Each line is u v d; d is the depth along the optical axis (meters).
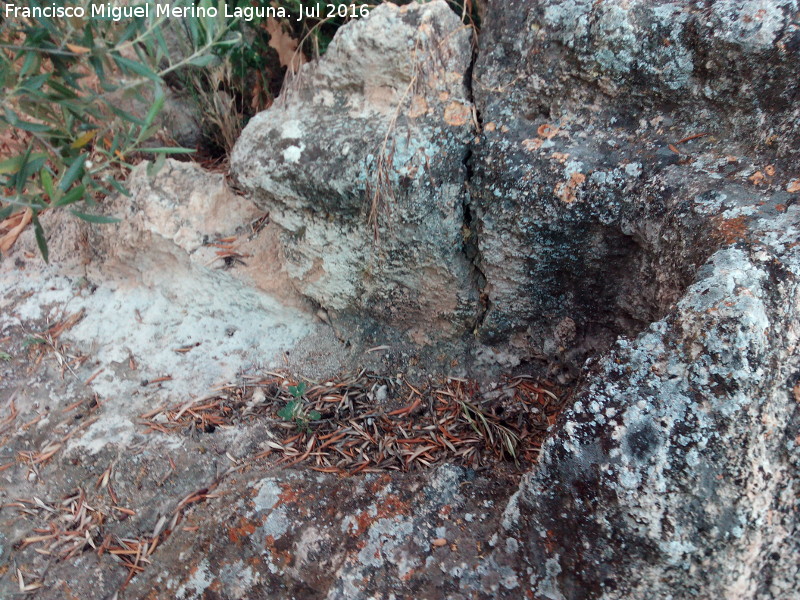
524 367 2.44
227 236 2.71
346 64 2.22
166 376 2.61
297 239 2.45
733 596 1.33
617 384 1.46
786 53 1.62
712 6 1.74
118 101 2.97
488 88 2.12
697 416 1.36
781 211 1.55
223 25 2.28
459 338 2.48
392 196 2.12
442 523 1.75
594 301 2.13
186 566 1.92
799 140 1.64
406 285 2.37
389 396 2.47
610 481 1.38
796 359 1.37
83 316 2.81
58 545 2.11
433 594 1.59
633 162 1.86
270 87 3.27
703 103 1.81
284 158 2.23
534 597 1.51
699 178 1.73
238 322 2.73
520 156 2.01
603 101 1.97
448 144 2.10
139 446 2.34
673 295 1.69
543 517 1.51
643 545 1.35
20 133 2.75
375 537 1.75
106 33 2.18
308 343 2.67
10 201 2.10
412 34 2.09
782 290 1.40
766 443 1.33
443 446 2.25
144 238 2.66
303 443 2.31
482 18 2.39
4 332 2.77
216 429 2.40
